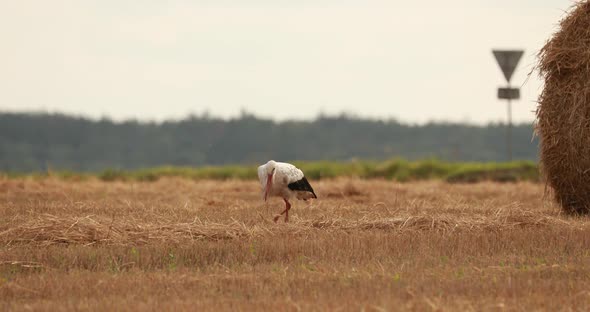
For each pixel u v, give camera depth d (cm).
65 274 3781
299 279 3544
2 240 4578
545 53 5597
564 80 5544
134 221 5059
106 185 9375
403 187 8912
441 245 4322
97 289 3425
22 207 6181
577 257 4012
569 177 5569
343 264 3903
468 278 3528
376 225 5103
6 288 3462
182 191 8769
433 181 10438
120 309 3048
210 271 3844
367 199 7506
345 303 3069
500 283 3406
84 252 4166
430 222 5081
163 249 4256
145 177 12281
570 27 5528
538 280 3466
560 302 3094
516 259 3988
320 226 5128
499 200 7400
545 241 4409
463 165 12319
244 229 4816
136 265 4028
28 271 3953
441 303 3072
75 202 6812
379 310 2962
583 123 5466
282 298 3216
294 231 4866
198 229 4769
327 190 8425
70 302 3167
